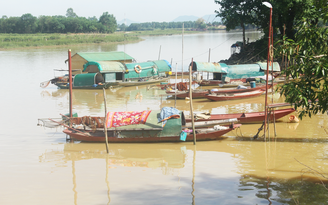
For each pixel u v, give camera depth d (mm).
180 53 83500
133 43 135000
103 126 21438
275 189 14680
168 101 34688
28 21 171625
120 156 19656
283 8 47469
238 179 15945
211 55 77125
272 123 25234
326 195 13836
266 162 17969
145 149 20641
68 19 184000
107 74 42062
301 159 18219
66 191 15188
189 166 17859
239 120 24750
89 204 13938
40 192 15141
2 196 14758
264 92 36375
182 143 21453
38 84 44812
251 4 52500
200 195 14391
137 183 15922
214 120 23578
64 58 74750
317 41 14445
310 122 25141
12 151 20562
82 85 41844
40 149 20969
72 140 22625
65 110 31109
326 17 13977
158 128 20750
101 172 17375
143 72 45750
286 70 15734
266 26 54438
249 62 53750
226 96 33594
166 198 14234
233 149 20188
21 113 29953
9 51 96312
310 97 15828
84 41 130750
